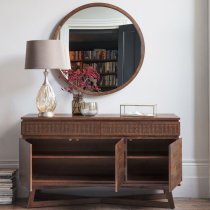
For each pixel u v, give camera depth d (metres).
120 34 3.54
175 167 3.10
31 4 3.55
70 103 3.58
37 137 3.18
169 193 3.22
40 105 3.24
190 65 3.56
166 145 3.51
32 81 3.58
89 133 3.16
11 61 3.56
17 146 3.59
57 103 3.58
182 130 3.59
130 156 3.20
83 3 3.55
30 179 3.07
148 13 3.55
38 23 3.56
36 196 3.49
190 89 3.57
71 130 3.16
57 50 3.16
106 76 3.55
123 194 3.55
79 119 3.15
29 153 3.06
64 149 3.53
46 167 3.55
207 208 3.24
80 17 3.54
